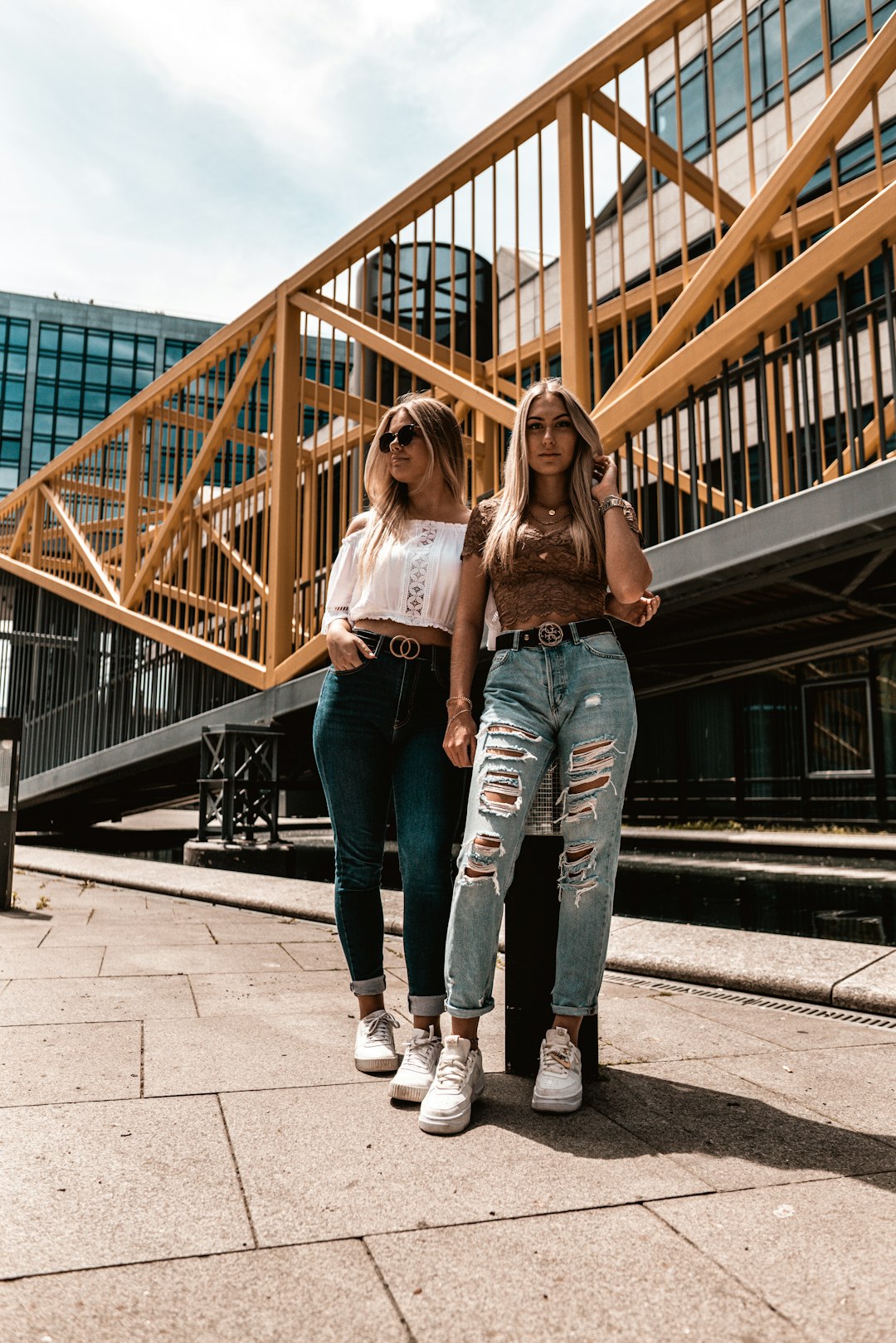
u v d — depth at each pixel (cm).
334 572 246
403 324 1050
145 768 1029
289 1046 241
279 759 895
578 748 202
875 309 409
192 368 945
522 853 223
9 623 1330
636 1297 120
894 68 409
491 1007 202
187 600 930
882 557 461
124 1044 241
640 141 590
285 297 804
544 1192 153
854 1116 190
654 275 507
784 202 448
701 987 316
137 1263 129
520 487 212
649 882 697
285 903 498
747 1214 145
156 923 458
